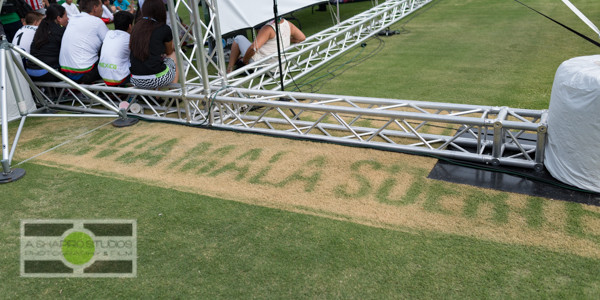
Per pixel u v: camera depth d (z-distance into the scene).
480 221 2.96
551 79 5.67
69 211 3.36
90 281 2.63
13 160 4.29
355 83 6.25
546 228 2.84
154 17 5.11
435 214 3.06
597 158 3.03
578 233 2.77
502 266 2.55
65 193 3.62
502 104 5.04
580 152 3.08
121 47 5.37
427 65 6.76
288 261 2.71
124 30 5.58
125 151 4.36
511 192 3.25
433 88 5.75
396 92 5.72
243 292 2.49
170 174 3.85
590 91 2.90
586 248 2.63
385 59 7.29
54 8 5.61
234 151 4.22
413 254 2.69
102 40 5.63
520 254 2.63
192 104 4.95
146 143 4.52
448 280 2.47
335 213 3.15
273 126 4.90
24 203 3.50
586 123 2.98
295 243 2.86
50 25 5.53
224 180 3.70
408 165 3.75
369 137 4.12
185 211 3.28
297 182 3.60
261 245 2.87
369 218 3.07
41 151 4.47
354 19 8.58
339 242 2.84
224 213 3.23
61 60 5.49
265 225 3.07
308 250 2.79
